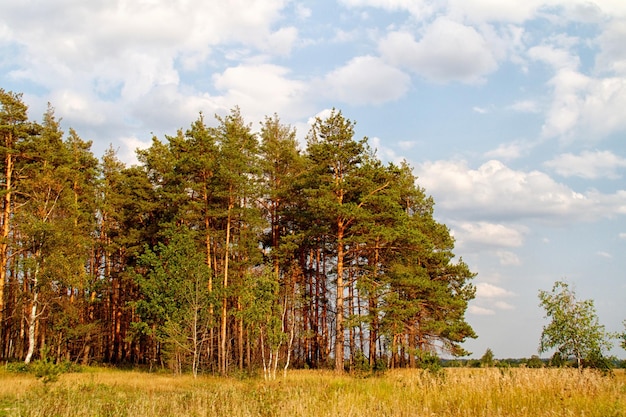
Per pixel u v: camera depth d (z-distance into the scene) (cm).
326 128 3303
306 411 1139
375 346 3350
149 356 3791
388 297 2958
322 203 2980
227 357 3250
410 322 3216
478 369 1775
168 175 3553
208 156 3447
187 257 3170
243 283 3125
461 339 3572
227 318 3519
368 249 3231
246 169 3325
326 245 3703
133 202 3962
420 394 1371
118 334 4194
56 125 3978
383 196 3100
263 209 3809
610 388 1325
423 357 1856
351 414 1084
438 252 3666
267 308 2788
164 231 3369
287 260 3603
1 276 3153
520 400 1159
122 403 1332
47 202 3306
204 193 3394
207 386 2075
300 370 3169
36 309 3484
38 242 3144
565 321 1653
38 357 3831
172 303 3123
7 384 1936
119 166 4522
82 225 3547
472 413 1093
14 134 3316
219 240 3497
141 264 3559
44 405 1256
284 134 4131
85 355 3650
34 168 3350
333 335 3516
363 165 3173
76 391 1622
